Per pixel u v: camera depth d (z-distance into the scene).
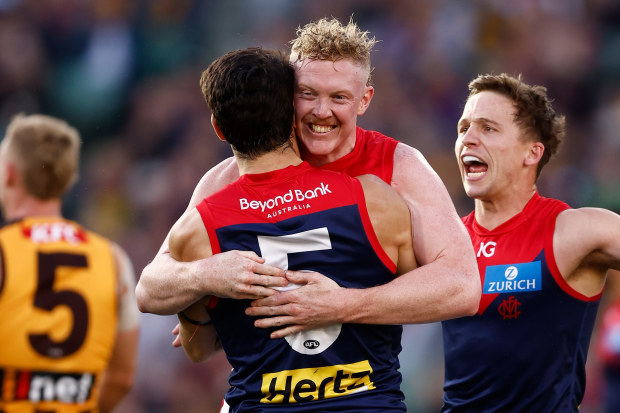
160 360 30.88
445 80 41.16
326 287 9.96
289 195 10.26
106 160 40.31
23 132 14.34
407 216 10.45
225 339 10.66
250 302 10.24
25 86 42.44
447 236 10.46
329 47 10.38
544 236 12.29
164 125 40.62
